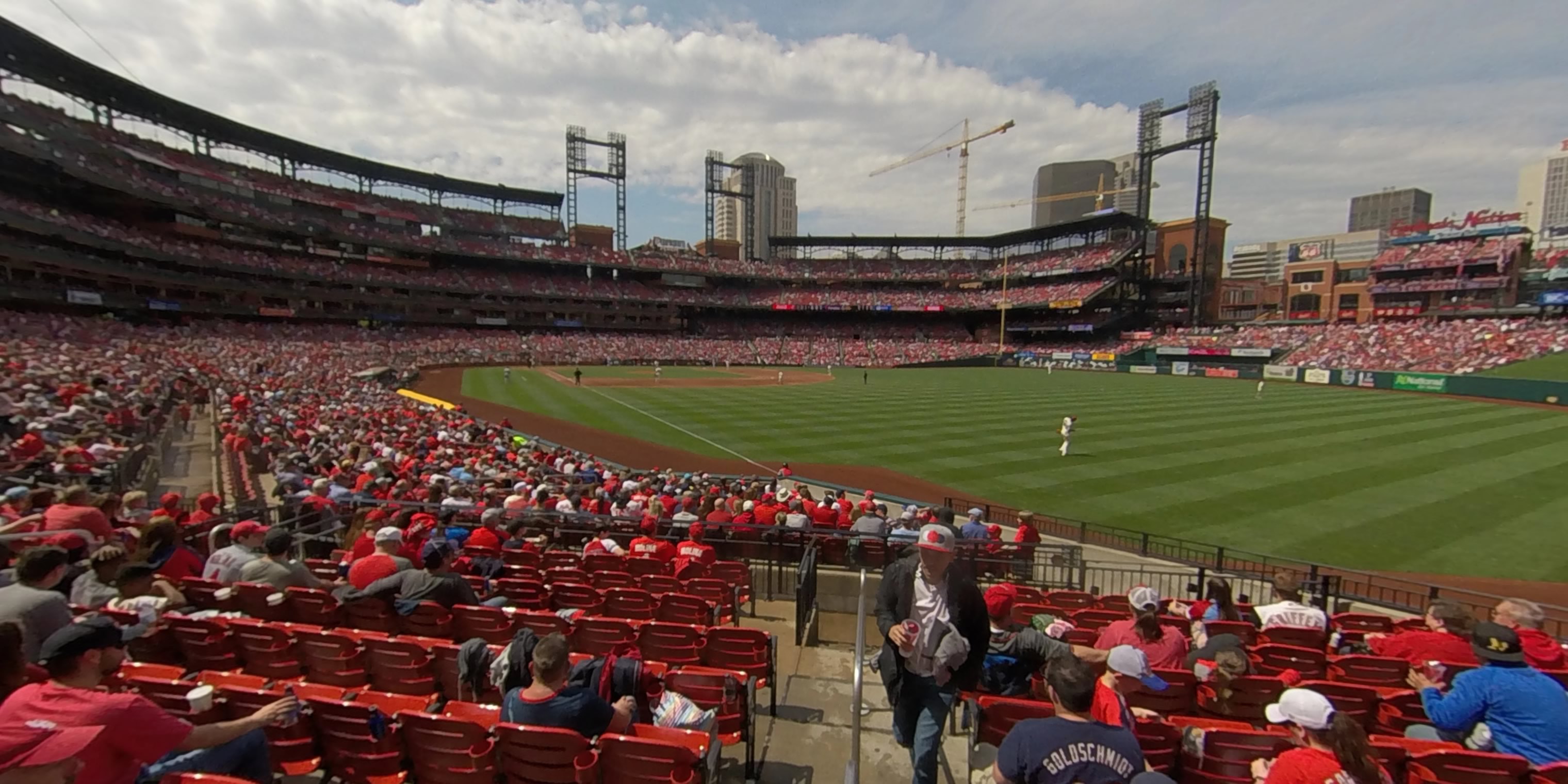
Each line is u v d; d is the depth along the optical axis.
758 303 108.44
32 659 5.05
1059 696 3.86
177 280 58.50
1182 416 39.22
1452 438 31.67
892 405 45.06
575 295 97.19
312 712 4.92
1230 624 8.41
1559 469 25.11
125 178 54.88
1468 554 16.70
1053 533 18.19
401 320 83.12
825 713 6.89
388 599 7.42
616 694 5.31
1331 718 3.98
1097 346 92.12
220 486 17.97
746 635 6.85
